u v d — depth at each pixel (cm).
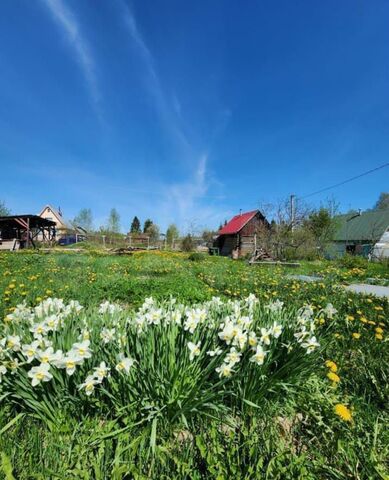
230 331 185
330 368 235
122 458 145
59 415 168
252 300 264
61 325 204
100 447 148
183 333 201
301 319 226
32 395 170
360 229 3031
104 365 166
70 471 135
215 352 181
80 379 174
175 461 141
